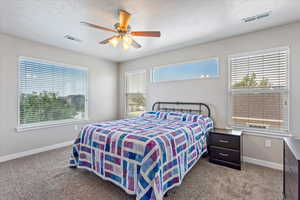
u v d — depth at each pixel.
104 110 4.70
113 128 2.31
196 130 2.56
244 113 2.91
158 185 1.55
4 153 2.83
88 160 2.25
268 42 2.63
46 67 3.46
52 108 3.56
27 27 2.58
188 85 3.61
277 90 2.58
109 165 1.96
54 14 2.19
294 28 2.42
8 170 2.46
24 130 3.07
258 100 2.76
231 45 3.01
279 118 2.57
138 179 1.63
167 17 2.27
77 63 4.00
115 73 5.02
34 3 1.92
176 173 1.85
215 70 3.29
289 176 1.47
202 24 2.49
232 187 2.00
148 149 1.65
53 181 2.14
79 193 1.88
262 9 2.07
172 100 3.88
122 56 4.38
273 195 1.84
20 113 3.06
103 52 3.99
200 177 2.24
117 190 1.94
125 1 1.89
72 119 3.95
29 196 1.82
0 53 2.79
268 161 2.61
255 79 2.79
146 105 4.41
